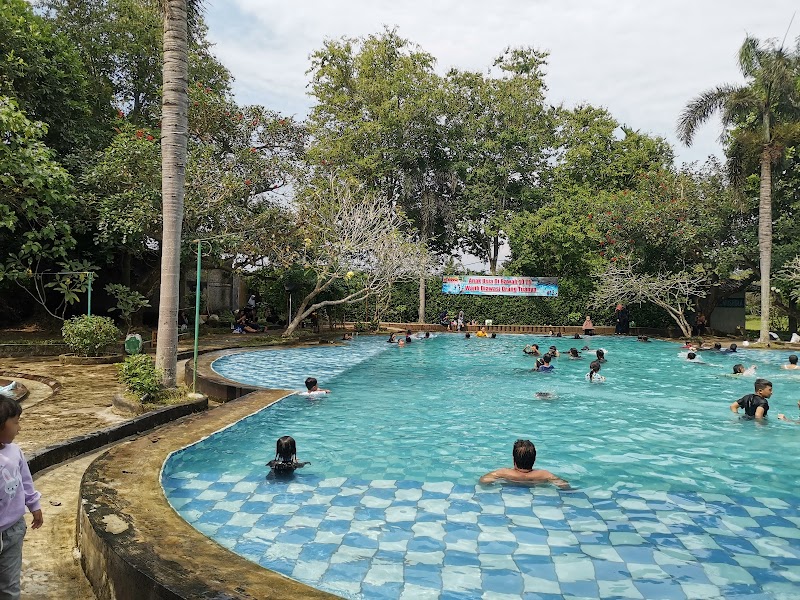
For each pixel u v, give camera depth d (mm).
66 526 4961
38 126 14078
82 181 17719
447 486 6203
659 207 26750
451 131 34406
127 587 3562
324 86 33719
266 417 9281
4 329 20344
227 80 26922
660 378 14641
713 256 26109
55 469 6367
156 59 24078
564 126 36750
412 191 34500
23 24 17562
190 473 6492
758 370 16359
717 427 9180
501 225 32844
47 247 17234
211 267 22547
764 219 22812
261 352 18953
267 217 21016
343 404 10703
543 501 5781
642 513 5484
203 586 3311
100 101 22797
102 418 8484
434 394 11938
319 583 4047
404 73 32031
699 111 23500
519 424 9273
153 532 4125
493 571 4266
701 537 4938
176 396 9508
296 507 5516
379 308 31250
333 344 22719
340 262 22500
